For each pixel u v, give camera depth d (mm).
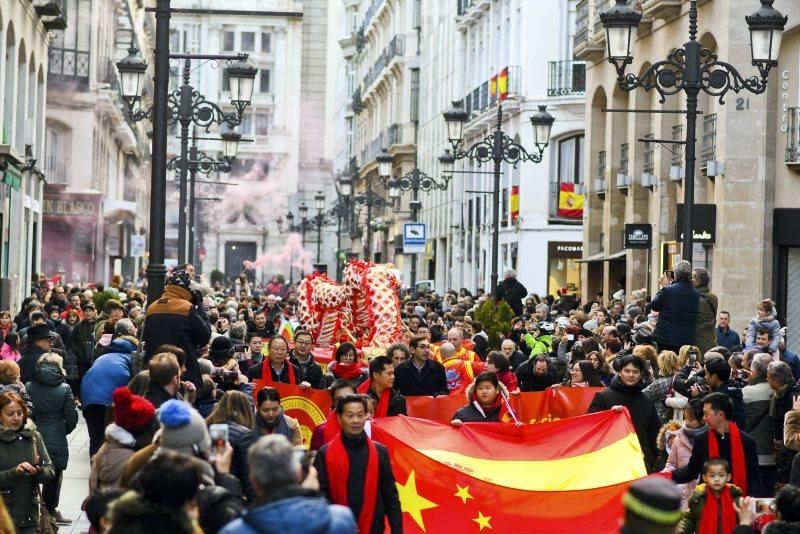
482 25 66125
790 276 33188
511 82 57562
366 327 26984
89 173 62125
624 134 43844
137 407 11148
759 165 32969
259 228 142625
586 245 46844
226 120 35125
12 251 42156
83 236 64250
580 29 47969
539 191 56031
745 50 33188
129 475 10016
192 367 15758
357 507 11812
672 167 36750
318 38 150125
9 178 40000
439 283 78375
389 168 51594
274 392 12844
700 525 12547
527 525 14445
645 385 19859
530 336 27938
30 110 46375
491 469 15055
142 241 60781
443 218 76750
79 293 35531
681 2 36812
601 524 14508
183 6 148125
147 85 91812
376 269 26156
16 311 42781
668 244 35188
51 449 17109
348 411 11805
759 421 16609
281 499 7762
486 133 63312
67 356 28875
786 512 9797
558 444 15273
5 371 16375
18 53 42562
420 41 89188
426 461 14633
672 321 21234
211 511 9102
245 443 12023
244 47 149250
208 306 27688
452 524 14539
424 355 19719
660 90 24016
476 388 16062
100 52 66562
